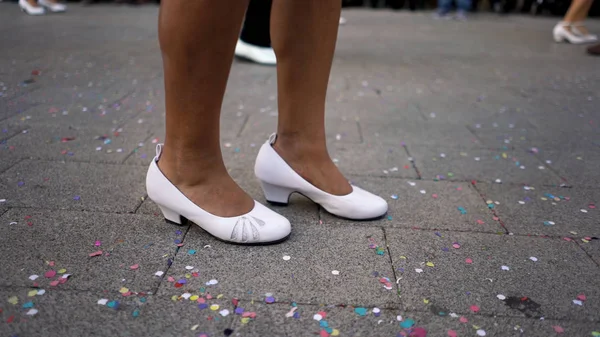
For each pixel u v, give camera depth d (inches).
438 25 317.7
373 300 44.6
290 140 60.2
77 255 49.6
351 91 135.0
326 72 56.4
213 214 53.1
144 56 171.6
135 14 320.5
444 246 55.3
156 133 91.4
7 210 58.6
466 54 204.8
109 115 101.9
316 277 47.8
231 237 52.6
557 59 197.6
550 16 403.5
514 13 420.8
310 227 58.3
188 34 43.3
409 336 40.1
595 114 117.4
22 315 40.3
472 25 323.3
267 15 162.7
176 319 40.8
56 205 60.6
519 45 235.3
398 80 151.1
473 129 103.3
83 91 121.0
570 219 63.6
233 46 46.3
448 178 76.5
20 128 91.0
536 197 70.3
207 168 53.2
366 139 94.7
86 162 75.9
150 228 56.1
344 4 433.1
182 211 54.2
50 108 105.1
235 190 54.6
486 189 72.7
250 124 100.9
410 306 44.1
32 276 45.5
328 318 41.9
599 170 81.9
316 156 60.1
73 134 89.0
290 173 60.4
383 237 56.7
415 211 64.2
